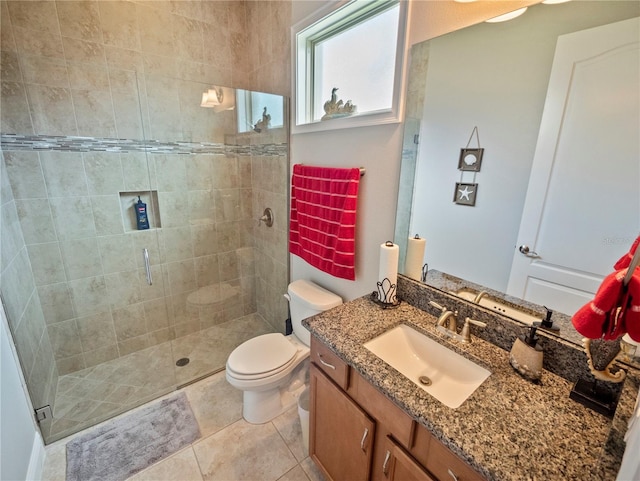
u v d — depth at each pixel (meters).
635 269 0.63
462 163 1.18
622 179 0.82
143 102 2.12
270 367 1.70
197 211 2.53
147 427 1.77
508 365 1.02
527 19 0.95
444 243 1.28
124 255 2.26
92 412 1.86
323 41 1.83
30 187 1.84
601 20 0.82
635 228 0.82
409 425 0.91
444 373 1.15
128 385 2.09
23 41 1.73
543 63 0.93
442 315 1.21
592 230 0.89
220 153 2.53
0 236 1.51
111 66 1.99
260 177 2.56
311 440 1.46
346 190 1.59
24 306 1.71
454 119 1.18
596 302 0.66
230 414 1.88
